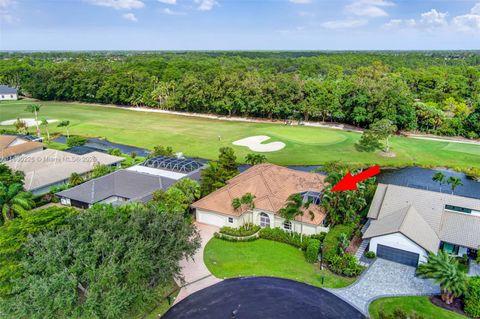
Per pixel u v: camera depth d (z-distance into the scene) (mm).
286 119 112812
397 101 93875
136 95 135375
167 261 29562
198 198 50375
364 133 80750
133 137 93438
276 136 91438
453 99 114438
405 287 34250
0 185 44750
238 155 77062
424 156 76812
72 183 58375
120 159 69812
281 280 35344
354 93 99875
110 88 137500
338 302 32062
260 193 47406
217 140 89062
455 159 74875
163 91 130125
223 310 30969
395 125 90500
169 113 126000
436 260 31875
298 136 91375
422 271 32312
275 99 109688
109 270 25672
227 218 45156
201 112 126250
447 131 93562
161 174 58344
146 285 29203
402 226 37875
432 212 41844
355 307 31406
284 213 42625
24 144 76125
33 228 30203
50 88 145375
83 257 26984
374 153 78500
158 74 159250
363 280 35406
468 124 91500
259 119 114062
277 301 32156
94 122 110562
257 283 34812
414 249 37031
